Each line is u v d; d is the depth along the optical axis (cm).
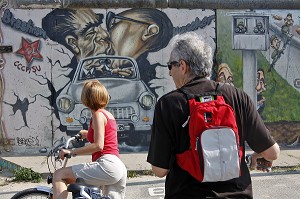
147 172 859
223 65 1010
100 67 981
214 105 284
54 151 498
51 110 977
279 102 1031
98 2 965
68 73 976
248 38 1012
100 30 975
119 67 984
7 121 971
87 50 977
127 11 977
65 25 970
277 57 1026
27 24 965
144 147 995
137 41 983
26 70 970
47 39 969
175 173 288
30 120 973
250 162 311
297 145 1037
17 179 834
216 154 275
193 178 283
